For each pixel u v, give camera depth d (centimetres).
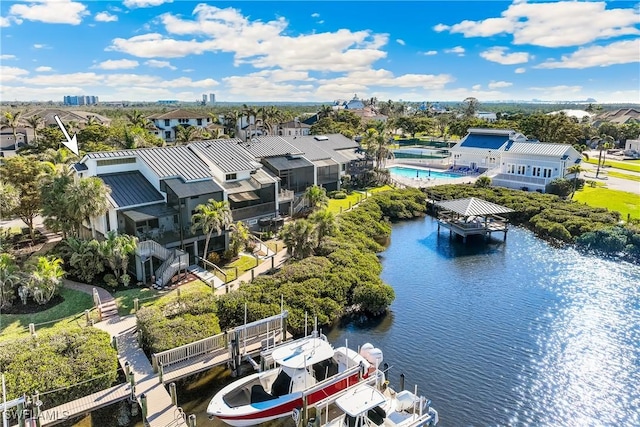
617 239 5078
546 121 11144
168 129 13425
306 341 2722
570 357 3038
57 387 2289
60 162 5284
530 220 6262
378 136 8300
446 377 2809
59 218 3919
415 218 6812
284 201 5475
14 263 3662
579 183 7538
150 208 4034
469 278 4422
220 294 3431
